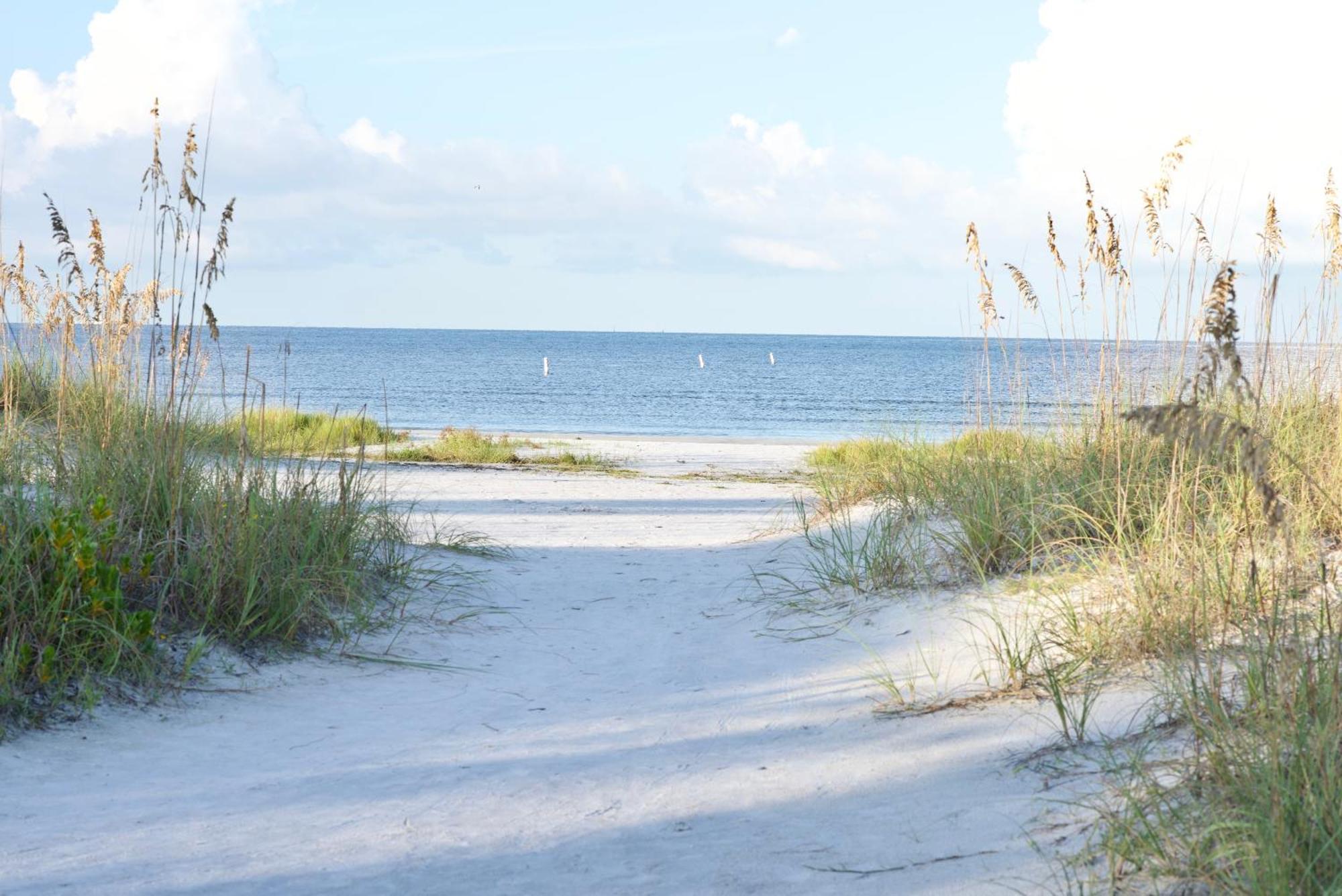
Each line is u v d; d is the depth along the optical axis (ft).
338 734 17.34
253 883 11.35
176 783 14.82
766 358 453.99
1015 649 17.95
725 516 43.91
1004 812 12.05
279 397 171.53
